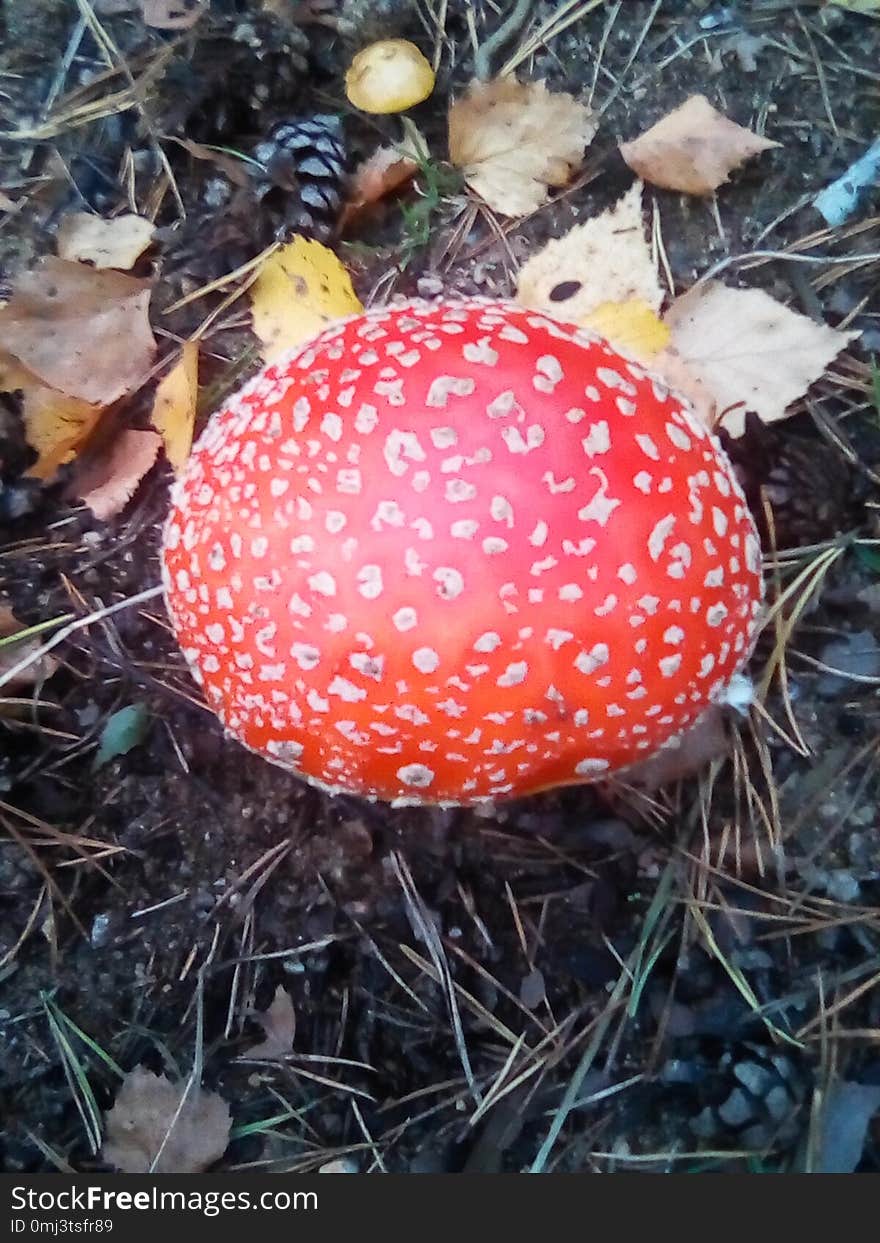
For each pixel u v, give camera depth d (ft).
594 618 0.62
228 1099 0.82
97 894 0.87
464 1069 0.84
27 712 0.89
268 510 0.63
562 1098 0.83
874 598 0.91
